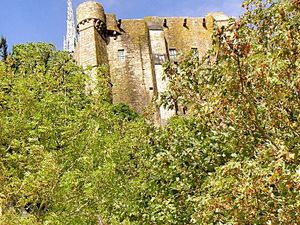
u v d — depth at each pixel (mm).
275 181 6746
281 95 7895
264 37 8945
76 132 14805
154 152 11430
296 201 6895
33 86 15500
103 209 13633
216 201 7328
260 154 7535
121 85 71312
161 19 79688
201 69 9758
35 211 12523
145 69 73625
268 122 8586
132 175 14766
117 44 75188
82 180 13633
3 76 15461
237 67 7855
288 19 8406
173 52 77688
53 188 12234
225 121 9438
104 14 76188
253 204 6973
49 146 14391
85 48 72375
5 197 11508
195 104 9555
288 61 7922
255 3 9164
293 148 7520
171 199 10625
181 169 10727
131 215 12461
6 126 13805
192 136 10898
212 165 10492
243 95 7926
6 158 13086
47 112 14898
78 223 13164
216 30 8031
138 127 15969
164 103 10703
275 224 7105
